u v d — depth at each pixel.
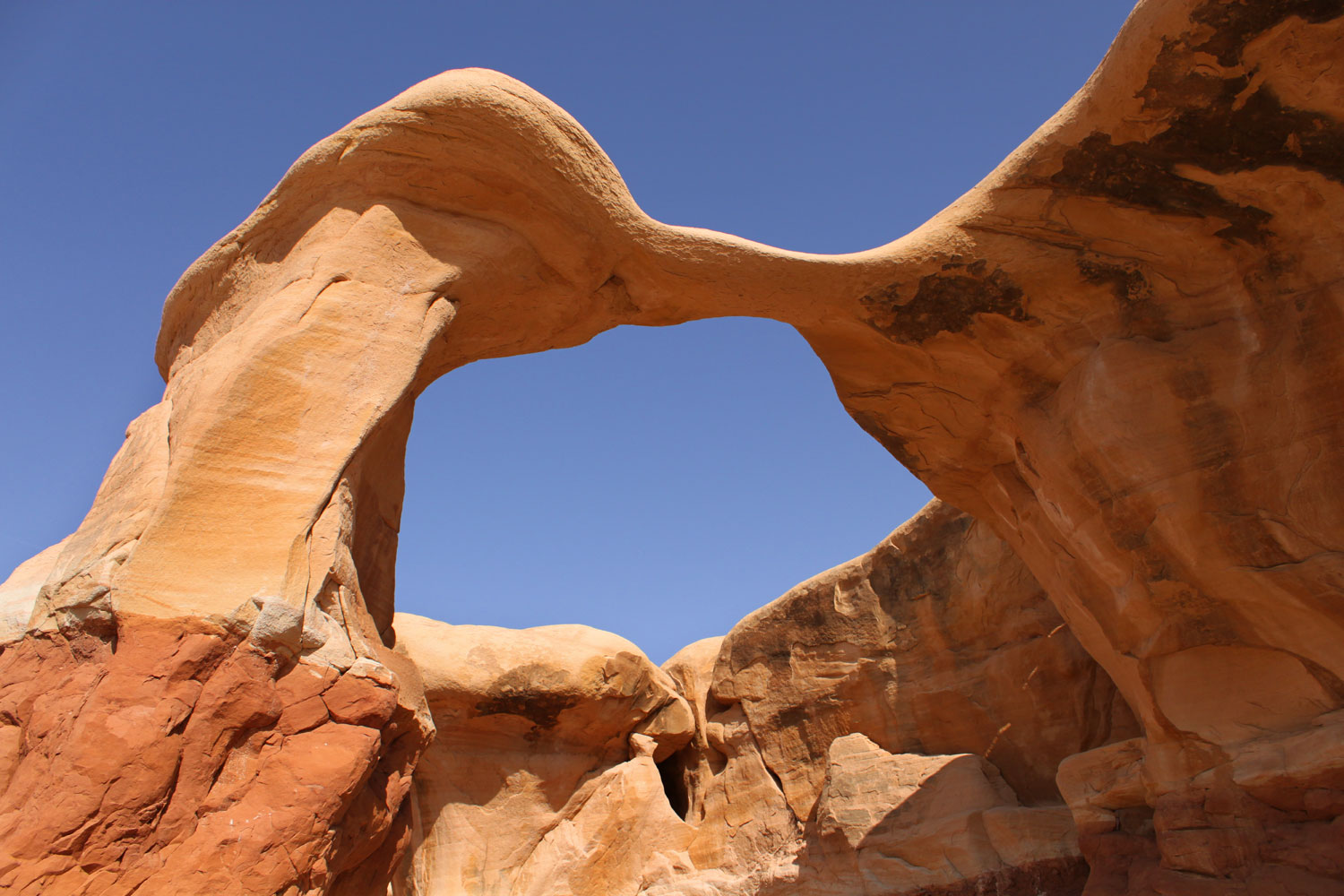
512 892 14.41
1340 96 5.81
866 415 9.23
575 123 7.13
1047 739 11.20
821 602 14.69
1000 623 12.09
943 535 13.20
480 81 6.77
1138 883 7.25
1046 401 7.92
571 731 15.66
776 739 14.75
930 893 10.56
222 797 4.98
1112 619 7.73
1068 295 7.57
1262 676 6.82
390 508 8.08
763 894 12.76
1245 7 5.57
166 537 5.43
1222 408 6.82
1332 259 6.43
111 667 5.02
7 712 5.10
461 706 14.90
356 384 6.36
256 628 5.31
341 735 5.39
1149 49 5.96
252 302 6.95
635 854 14.83
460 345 7.86
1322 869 6.09
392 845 6.35
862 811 11.91
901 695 13.09
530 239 7.41
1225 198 6.62
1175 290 7.19
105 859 4.59
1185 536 6.87
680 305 8.24
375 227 6.86
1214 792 6.79
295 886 4.96
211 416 5.83
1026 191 7.19
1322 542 6.40
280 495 5.80
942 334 8.16
